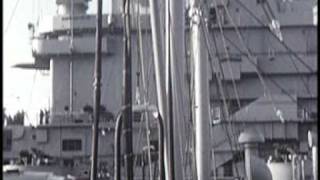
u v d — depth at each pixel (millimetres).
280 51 48625
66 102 49156
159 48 11109
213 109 31016
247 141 21750
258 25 46938
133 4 13094
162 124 9906
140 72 14031
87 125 47312
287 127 47094
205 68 16203
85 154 47406
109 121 43219
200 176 15711
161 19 12484
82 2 48969
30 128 46844
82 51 48875
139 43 13109
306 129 47438
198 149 15844
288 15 49031
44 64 50250
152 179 12609
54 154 47031
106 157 42062
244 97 47219
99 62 9570
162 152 9781
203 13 16453
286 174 24594
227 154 38375
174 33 12875
